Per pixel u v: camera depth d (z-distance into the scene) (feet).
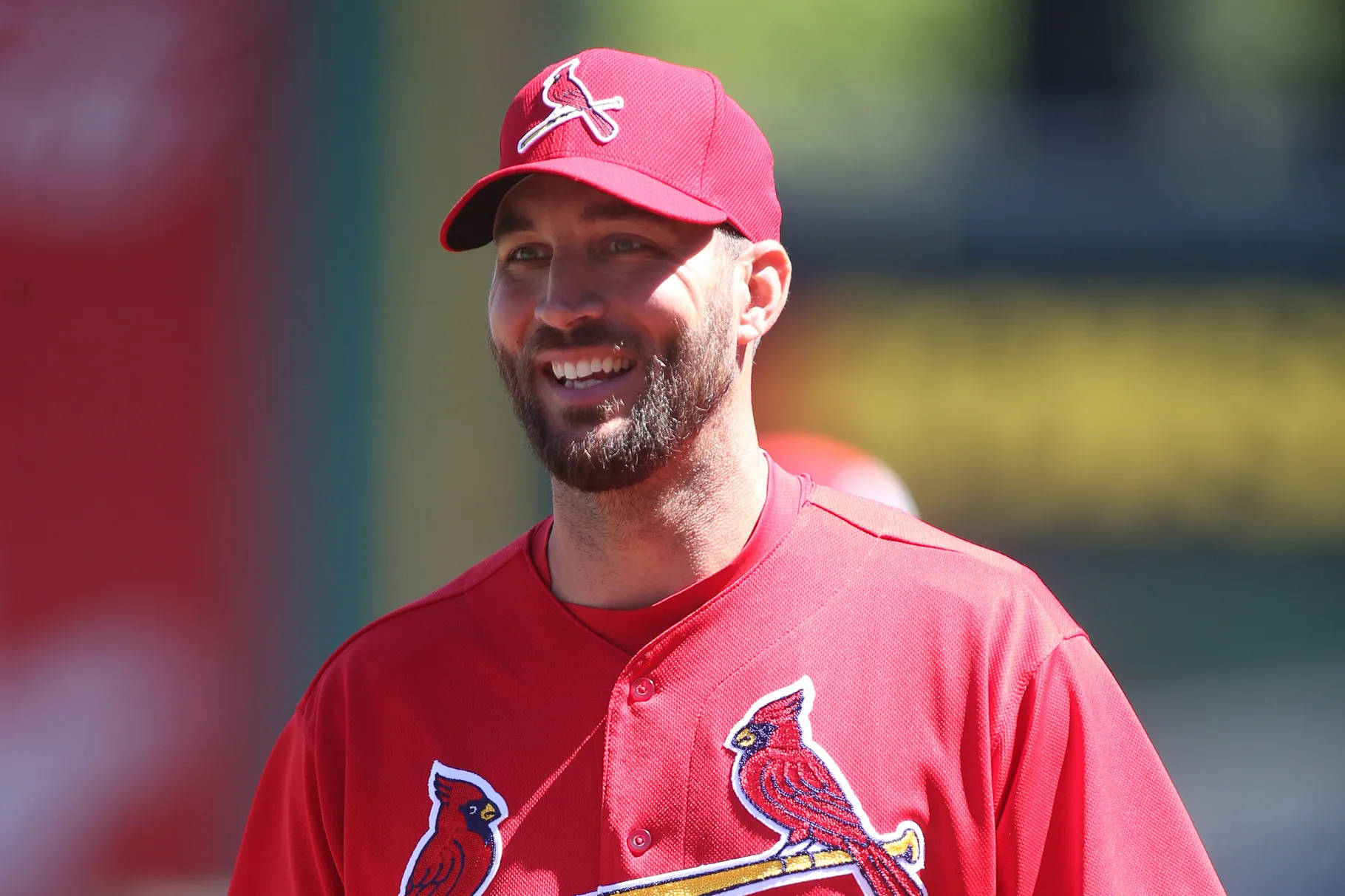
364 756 24.64
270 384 64.18
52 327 62.69
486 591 25.32
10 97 61.77
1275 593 108.06
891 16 162.71
